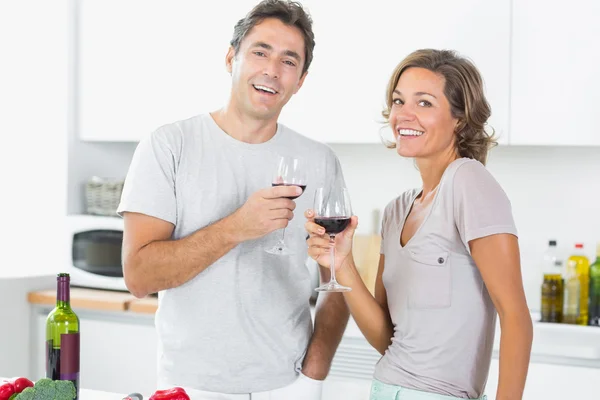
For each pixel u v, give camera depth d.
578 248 3.17
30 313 3.58
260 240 1.96
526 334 1.68
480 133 1.87
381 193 3.62
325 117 3.33
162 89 3.60
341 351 3.08
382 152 3.62
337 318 2.12
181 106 3.56
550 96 2.97
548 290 3.08
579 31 2.92
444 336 1.75
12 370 3.51
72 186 3.78
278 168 1.77
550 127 2.98
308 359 2.05
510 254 1.69
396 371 1.81
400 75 1.88
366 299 1.97
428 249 1.78
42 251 3.76
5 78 3.79
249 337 1.94
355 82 3.27
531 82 3.00
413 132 1.83
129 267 1.89
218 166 1.97
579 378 2.74
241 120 1.98
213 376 1.92
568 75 2.95
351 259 1.95
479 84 1.85
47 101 3.76
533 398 2.81
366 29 3.24
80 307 3.42
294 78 1.96
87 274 3.60
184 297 1.93
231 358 1.93
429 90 1.81
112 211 3.67
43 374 3.57
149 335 3.33
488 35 3.05
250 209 1.78
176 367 1.94
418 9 3.15
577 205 3.31
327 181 2.11
